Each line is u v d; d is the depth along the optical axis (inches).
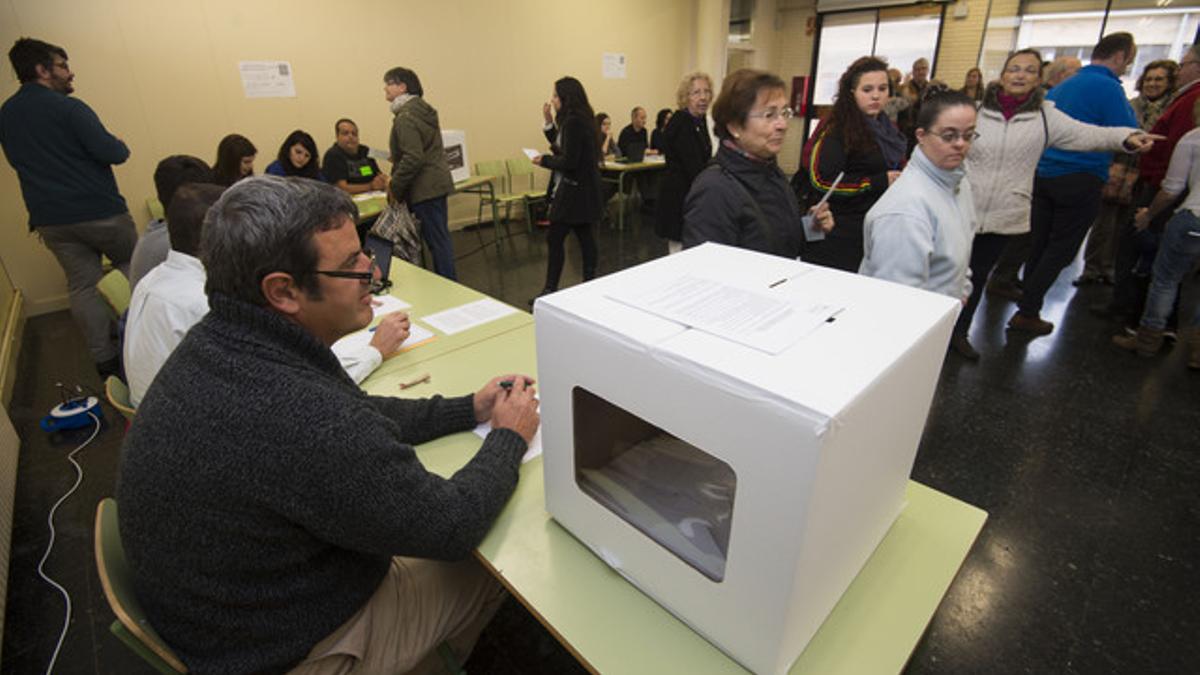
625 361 23.7
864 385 19.4
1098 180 96.3
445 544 29.7
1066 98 97.4
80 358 113.2
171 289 46.8
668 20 258.4
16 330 118.9
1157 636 52.4
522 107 219.3
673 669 25.5
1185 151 91.2
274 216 26.2
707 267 32.4
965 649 51.6
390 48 180.9
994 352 105.3
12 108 92.2
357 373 50.9
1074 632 53.0
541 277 161.5
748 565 22.3
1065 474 73.9
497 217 189.9
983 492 71.1
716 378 20.3
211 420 25.1
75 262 101.2
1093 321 116.8
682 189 110.1
